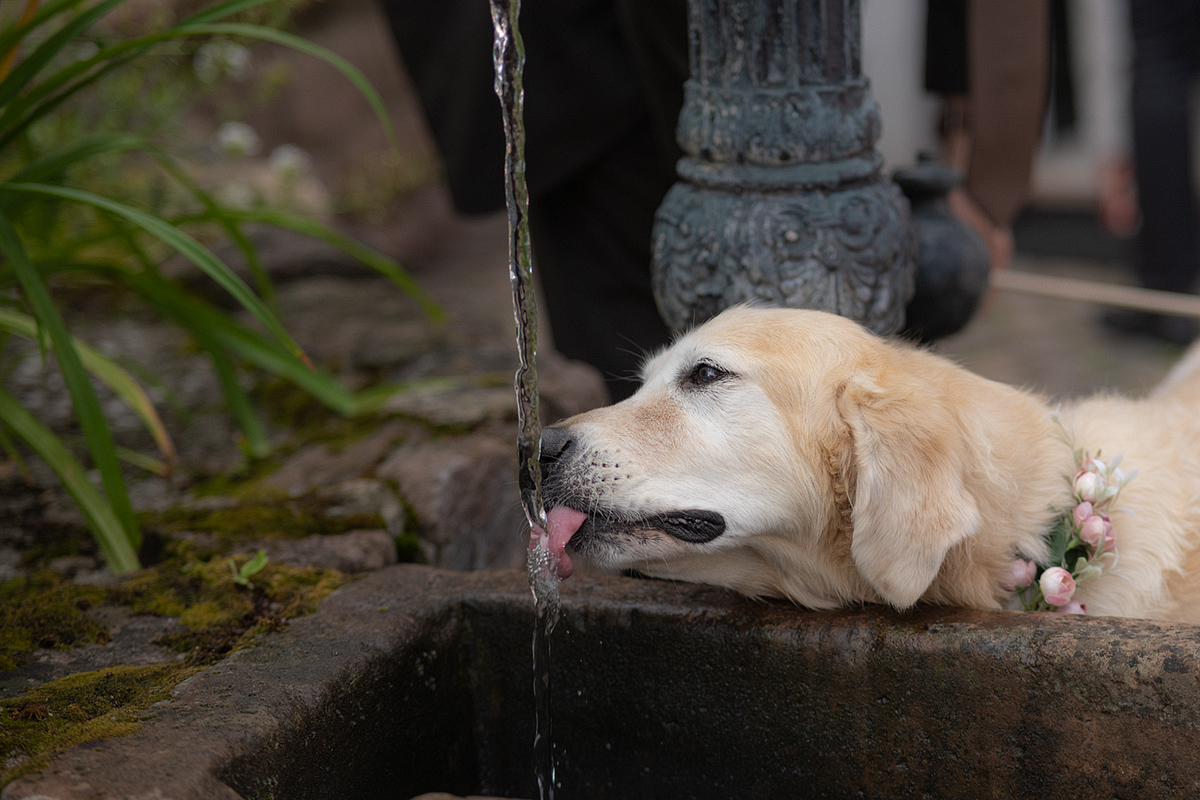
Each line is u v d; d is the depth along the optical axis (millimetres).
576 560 2674
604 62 2957
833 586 1914
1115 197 6492
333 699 1601
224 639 1799
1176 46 5602
